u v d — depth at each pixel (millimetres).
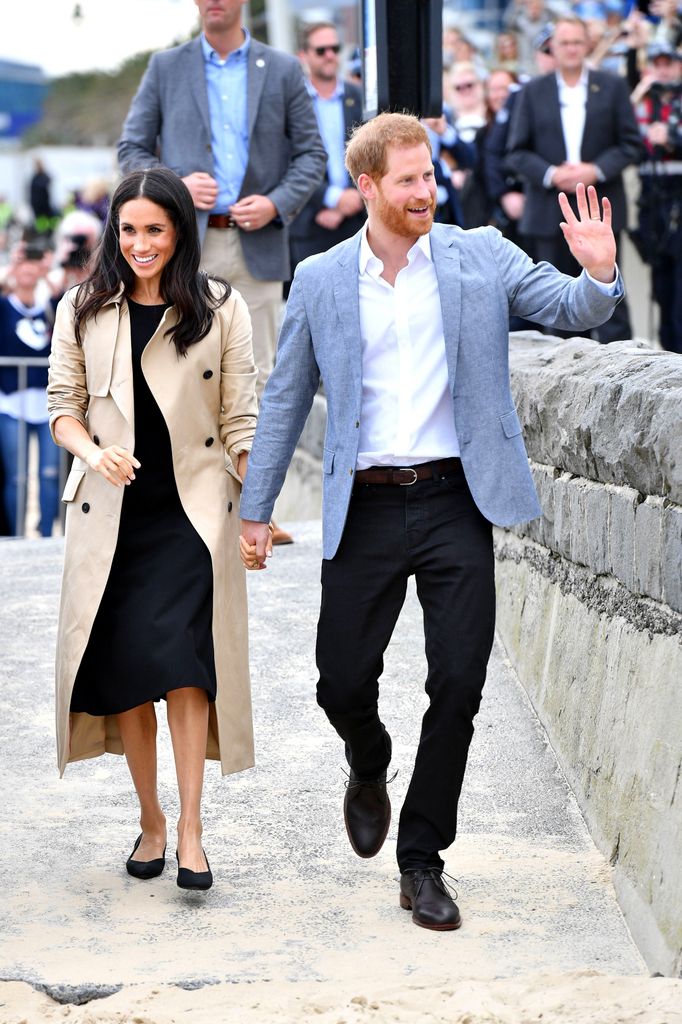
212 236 22297
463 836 14477
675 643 12508
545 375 16453
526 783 15531
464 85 36812
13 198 120250
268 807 15242
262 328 22828
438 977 11570
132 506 13352
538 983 11234
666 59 31375
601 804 14023
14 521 33812
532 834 14500
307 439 34594
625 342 16234
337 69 31547
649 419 12859
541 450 16781
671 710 12305
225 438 13602
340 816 15039
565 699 15766
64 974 11773
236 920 12844
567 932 12500
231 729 13398
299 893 13398
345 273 12414
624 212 28969
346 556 12555
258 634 20203
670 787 12109
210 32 22109
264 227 22406
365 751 13164
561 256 29203
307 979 11633
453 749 12414
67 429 13266
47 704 18031
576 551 15562
